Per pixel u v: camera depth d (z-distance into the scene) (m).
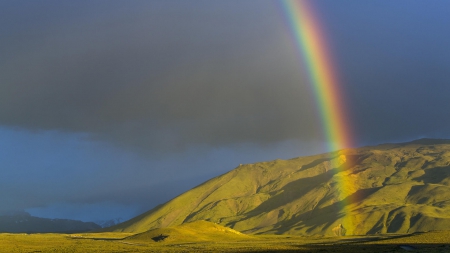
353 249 146.25
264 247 170.88
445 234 197.62
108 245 180.75
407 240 182.88
